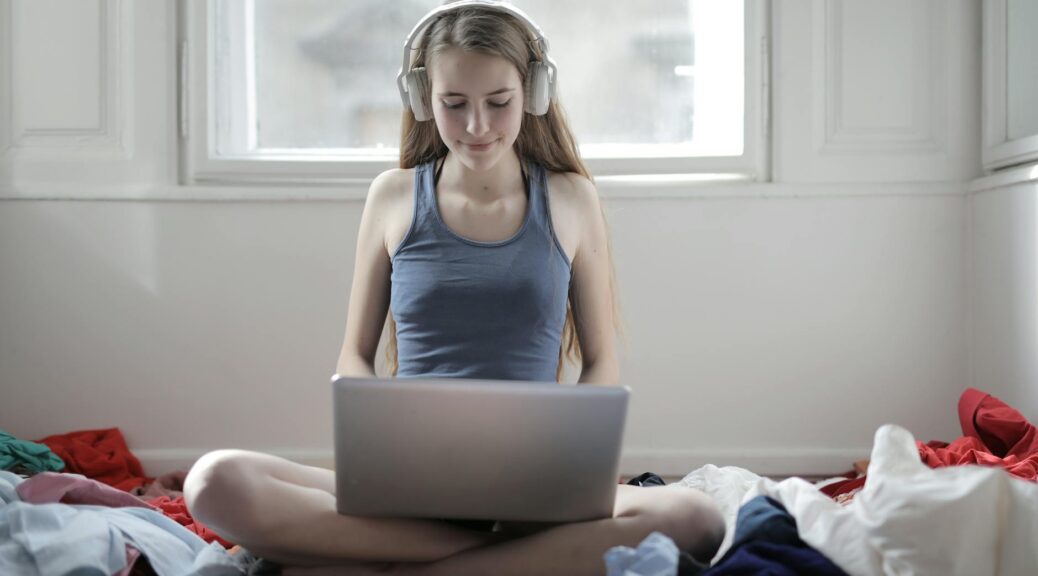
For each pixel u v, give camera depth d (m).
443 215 1.63
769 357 2.67
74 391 2.70
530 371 1.54
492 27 1.53
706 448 2.67
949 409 2.66
